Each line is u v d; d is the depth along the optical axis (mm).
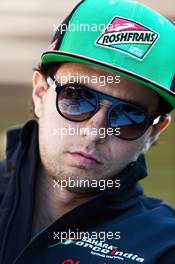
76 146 4238
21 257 4297
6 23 20219
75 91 4250
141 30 4234
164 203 5016
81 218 4488
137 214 4723
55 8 19672
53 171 4383
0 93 26062
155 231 4547
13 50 20922
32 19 19969
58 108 4273
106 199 4523
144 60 4191
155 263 4363
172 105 4379
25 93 24609
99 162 4277
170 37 4344
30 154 4699
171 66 4312
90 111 4211
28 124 4781
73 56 4176
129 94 4227
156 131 4715
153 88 4191
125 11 4301
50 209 4645
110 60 4172
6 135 4984
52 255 4367
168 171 20141
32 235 4578
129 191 4762
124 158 4395
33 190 4570
